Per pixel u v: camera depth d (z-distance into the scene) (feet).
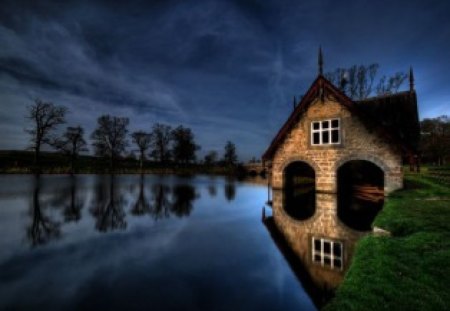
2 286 14.92
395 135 44.86
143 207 44.21
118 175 165.17
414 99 55.67
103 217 35.63
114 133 195.83
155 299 13.44
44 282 15.53
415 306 10.27
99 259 19.40
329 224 29.84
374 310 10.16
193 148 244.01
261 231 27.58
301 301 13.25
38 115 149.38
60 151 164.76
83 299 13.29
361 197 52.80
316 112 54.13
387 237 19.26
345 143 50.29
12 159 176.96
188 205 47.06
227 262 18.80
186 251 21.24
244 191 73.00
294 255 20.10
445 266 13.57
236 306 12.80
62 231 27.89
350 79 123.34
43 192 61.46
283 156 58.54
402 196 37.93
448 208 28.09
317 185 53.72
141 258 19.66
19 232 27.30
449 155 147.43
